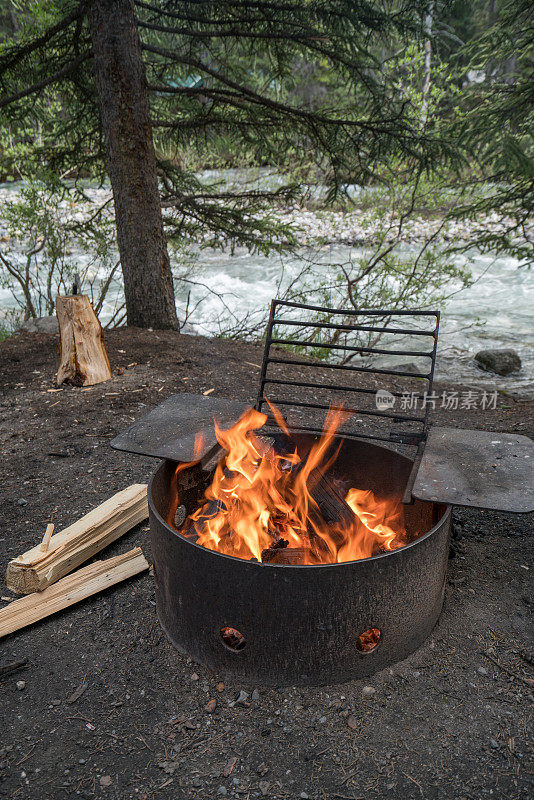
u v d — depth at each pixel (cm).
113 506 309
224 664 219
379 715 207
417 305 860
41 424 442
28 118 705
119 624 254
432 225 1469
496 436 257
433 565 219
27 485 360
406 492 211
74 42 609
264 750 196
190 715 209
